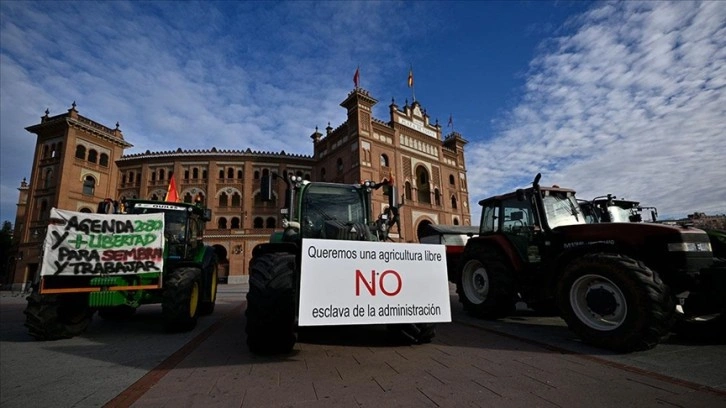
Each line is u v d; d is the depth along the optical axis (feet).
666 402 8.45
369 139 105.50
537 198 19.99
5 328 23.53
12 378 11.45
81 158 115.44
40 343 17.34
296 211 17.84
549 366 11.46
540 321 20.98
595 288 14.32
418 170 121.29
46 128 116.16
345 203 18.76
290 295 12.37
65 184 109.19
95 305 18.45
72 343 17.29
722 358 12.16
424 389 9.39
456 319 22.04
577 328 14.60
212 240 111.24
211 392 9.45
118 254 18.76
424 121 124.36
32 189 113.39
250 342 12.80
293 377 10.53
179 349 15.33
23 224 111.14
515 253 20.95
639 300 12.70
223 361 12.67
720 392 9.04
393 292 12.25
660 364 11.52
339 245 11.91
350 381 10.11
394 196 18.74
